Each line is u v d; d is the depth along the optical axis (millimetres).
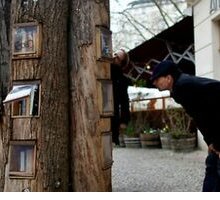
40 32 3242
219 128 2879
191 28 11320
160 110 13336
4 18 3754
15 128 3254
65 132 3324
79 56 3381
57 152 3250
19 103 3252
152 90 13805
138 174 7051
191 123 11250
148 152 11234
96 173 3334
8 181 3240
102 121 3398
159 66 2973
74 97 3381
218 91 2812
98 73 3391
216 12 9414
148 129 13250
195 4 10641
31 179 3188
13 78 3293
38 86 3223
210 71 9836
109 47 3520
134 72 13281
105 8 3490
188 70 12930
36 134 3205
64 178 3295
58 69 3287
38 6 3266
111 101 3547
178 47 12008
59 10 3324
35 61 3244
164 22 21734
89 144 3334
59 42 3309
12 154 3236
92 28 3383
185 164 8234
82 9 3395
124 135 13320
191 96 2855
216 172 3525
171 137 10938
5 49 3713
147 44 11906
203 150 10555
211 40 9758
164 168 7738
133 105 14000
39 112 3207
